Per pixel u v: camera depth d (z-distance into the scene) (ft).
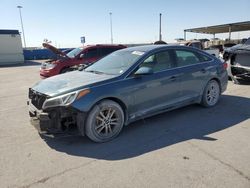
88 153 12.53
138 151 12.55
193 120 16.72
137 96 14.89
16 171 11.00
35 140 14.26
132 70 14.96
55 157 12.19
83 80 14.24
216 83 19.77
